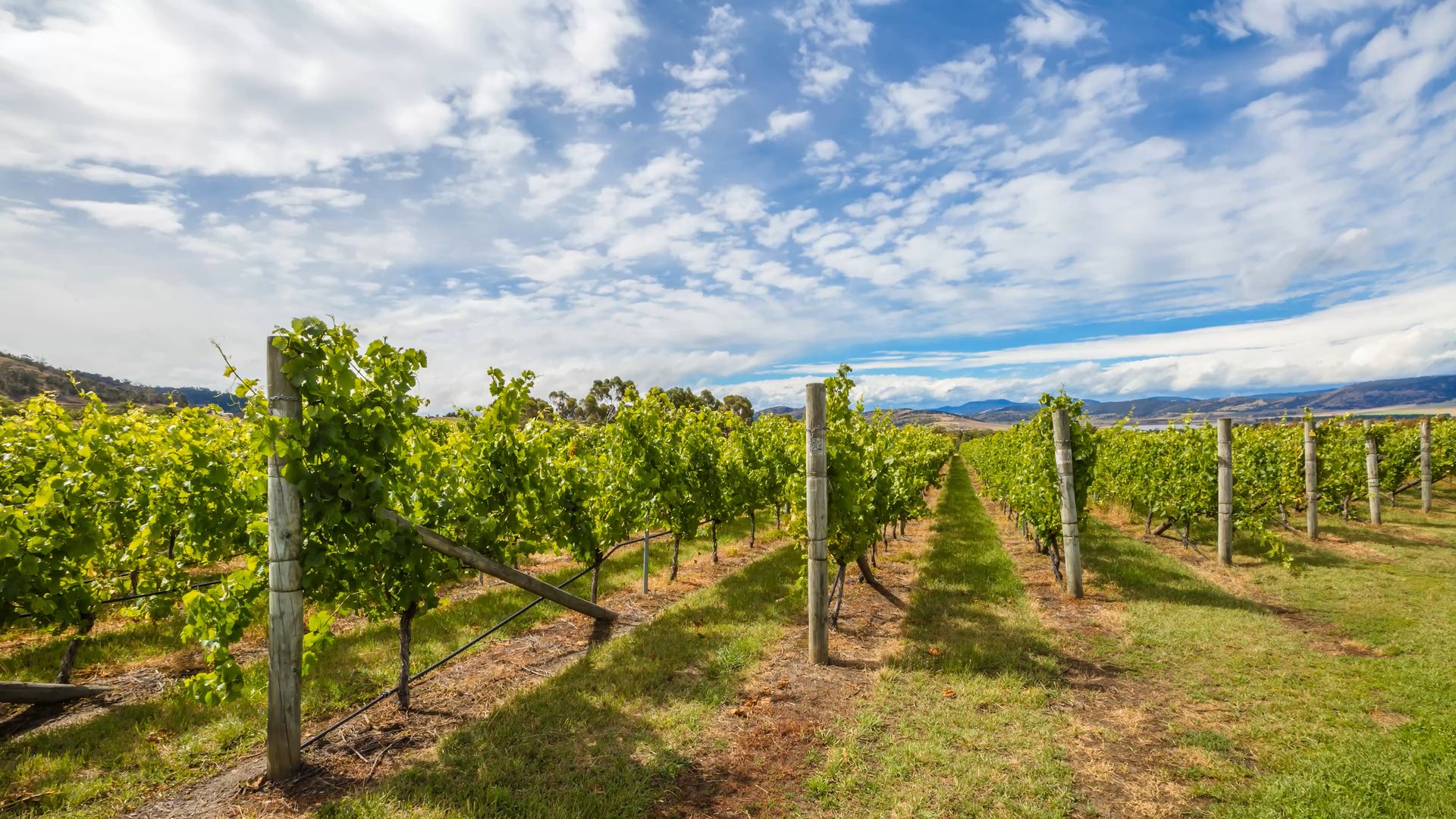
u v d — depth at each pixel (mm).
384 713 4793
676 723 4602
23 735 4434
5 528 4648
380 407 4285
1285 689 5090
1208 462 10422
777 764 4094
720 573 9820
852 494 6848
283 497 3734
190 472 5926
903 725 4574
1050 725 4551
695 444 10078
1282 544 10727
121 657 5898
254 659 5871
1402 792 3586
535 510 6855
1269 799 3592
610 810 3570
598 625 7141
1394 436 15391
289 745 3826
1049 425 8992
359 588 4480
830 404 6777
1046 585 8727
